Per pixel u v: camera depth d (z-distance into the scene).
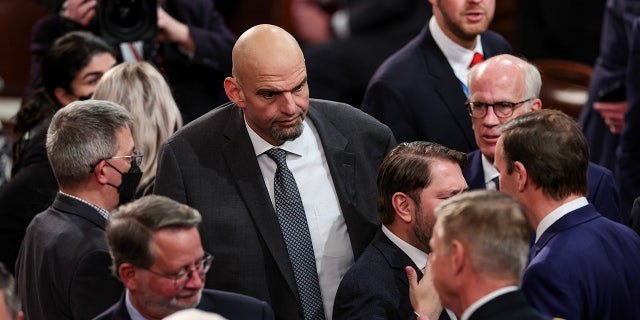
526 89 13.76
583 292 11.20
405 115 15.34
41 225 12.36
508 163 11.61
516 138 11.55
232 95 12.53
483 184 14.17
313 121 13.10
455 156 12.48
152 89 14.20
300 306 12.70
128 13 16.84
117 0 16.75
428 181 12.21
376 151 13.39
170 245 10.34
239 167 12.77
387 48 20.59
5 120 23.75
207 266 10.67
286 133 12.36
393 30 20.75
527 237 9.99
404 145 12.63
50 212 12.44
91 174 12.30
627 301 11.43
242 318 10.91
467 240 9.84
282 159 12.79
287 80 12.11
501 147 11.71
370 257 12.52
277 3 23.33
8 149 18.48
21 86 24.67
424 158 12.32
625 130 17.14
